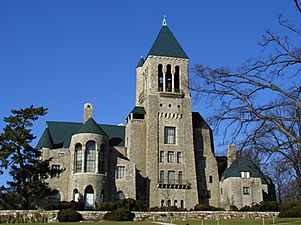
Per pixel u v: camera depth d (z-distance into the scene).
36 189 73.50
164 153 95.38
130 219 67.94
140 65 114.69
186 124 98.56
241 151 27.09
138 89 112.69
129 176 90.00
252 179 95.06
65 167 88.19
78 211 67.94
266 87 26.62
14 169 72.38
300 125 28.42
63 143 94.94
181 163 95.75
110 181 88.94
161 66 101.56
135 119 97.44
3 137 72.06
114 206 74.44
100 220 67.19
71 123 99.75
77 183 84.75
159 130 96.56
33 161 73.19
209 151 100.69
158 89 99.44
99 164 87.38
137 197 91.25
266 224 55.38
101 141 88.31
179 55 102.62
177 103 99.19
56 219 65.12
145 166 94.75
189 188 94.38
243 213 75.12
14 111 74.00
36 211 65.88
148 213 69.69
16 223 61.34
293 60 26.34
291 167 38.34
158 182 92.75
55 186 86.31
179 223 59.28
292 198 100.06
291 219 65.19
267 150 26.86
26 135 72.62
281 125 26.41
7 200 74.94
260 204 81.94
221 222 60.50
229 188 94.69
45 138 92.38
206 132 102.19
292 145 27.23
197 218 72.62
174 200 92.88
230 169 97.19
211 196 97.62
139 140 96.31
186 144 97.12
